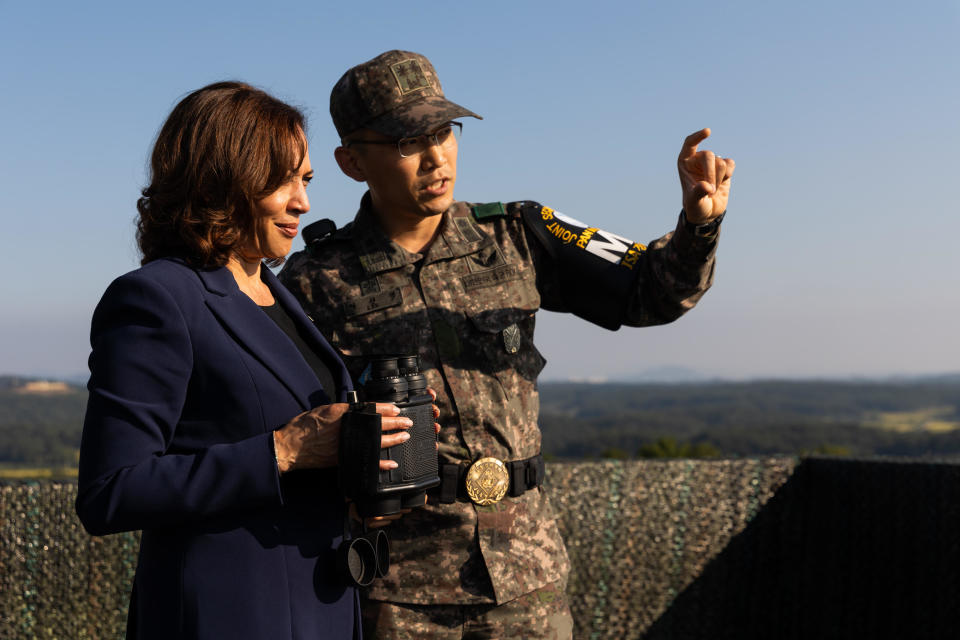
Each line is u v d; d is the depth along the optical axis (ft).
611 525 8.79
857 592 9.11
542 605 5.45
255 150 3.66
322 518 3.83
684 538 9.08
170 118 3.74
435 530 5.32
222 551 3.45
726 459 9.33
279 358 3.76
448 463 5.38
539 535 5.58
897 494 8.83
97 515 3.18
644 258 5.92
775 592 9.39
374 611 5.29
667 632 8.96
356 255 5.79
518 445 5.57
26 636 7.18
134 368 3.32
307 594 3.66
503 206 6.10
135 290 3.41
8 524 7.19
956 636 8.25
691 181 5.34
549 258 6.06
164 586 3.41
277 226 3.86
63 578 7.36
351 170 5.89
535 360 5.89
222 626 3.37
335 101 5.78
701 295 5.81
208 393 3.54
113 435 3.26
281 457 3.46
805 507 9.56
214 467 3.30
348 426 3.52
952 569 8.35
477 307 5.63
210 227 3.61
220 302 3.66
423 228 5.82
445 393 5.44
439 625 5.30
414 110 5.44
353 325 5.62
